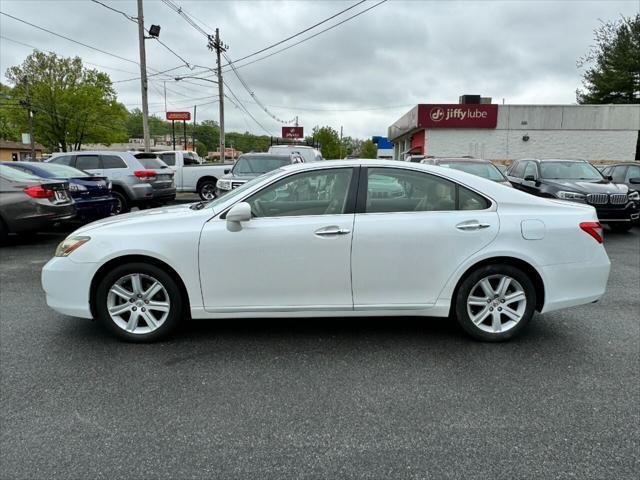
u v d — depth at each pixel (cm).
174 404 299
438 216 378
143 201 1216
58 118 4841
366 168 386
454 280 380
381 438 264
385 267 376
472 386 323
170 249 370
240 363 357
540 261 381
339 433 269
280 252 371
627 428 274
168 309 385
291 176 386
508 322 395
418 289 382
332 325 437
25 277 617
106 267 382
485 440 262
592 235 389
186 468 238
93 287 382
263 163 1216
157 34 1927
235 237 370
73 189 948
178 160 1747
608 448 255
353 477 232
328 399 306
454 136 2527
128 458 246
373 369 348
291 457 247
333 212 379
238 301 380
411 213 379
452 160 1128
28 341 396
